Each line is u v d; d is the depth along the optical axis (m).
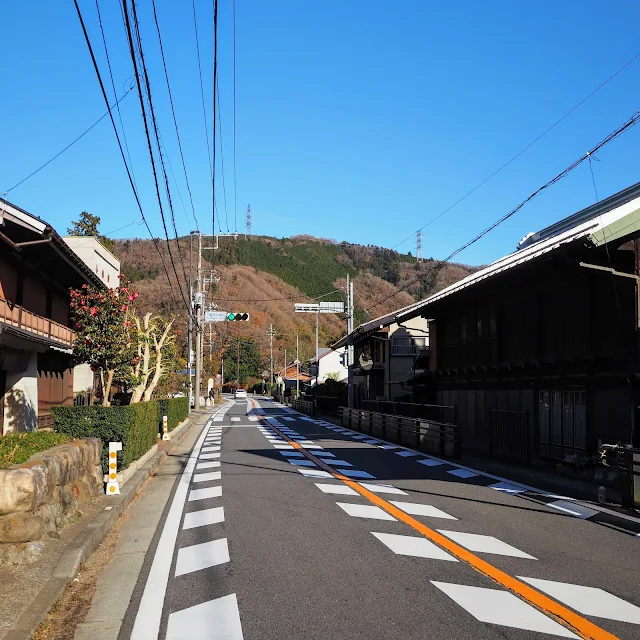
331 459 15.85
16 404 16.91
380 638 4.40
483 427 19.48
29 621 4.50
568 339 14.24
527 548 7.02
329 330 96.88
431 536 7.52
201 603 5.20
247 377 105.75
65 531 7.20
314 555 6.66
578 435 14.01
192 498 10.41
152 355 20.91
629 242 11.89
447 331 22.44
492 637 4.42
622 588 5.59
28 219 14.92
